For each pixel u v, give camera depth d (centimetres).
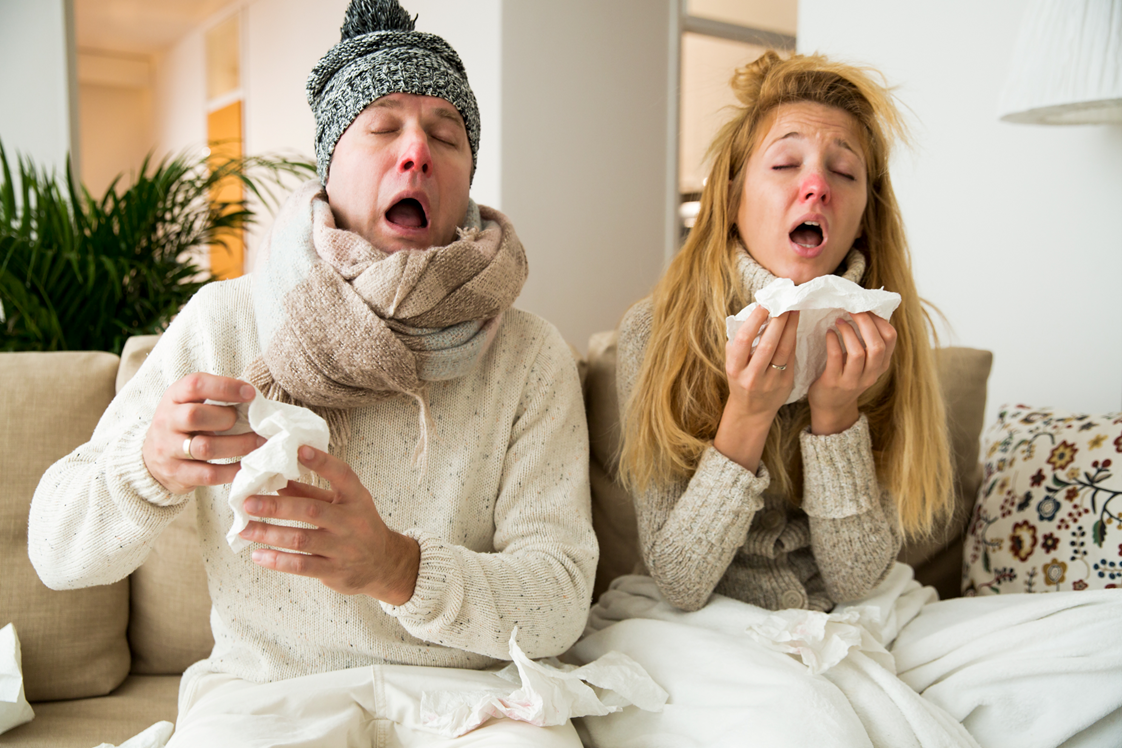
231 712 76
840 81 101
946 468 107
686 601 98
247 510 60
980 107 165
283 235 84
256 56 486
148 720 100
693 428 103
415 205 91
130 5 523
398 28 94
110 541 74
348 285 79
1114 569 105
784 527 106
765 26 358
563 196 299
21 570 104
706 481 94
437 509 87
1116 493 108
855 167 98
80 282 189
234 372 84
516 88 281
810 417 104
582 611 86
